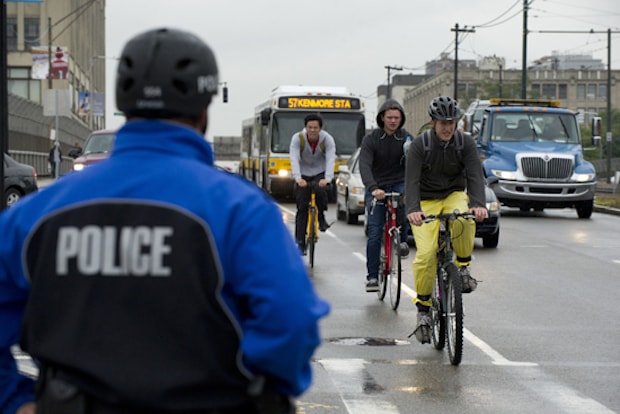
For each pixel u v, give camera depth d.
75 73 159.25
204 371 4.01
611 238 34.50
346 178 39.94
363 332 16.20
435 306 14.70
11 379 4.36
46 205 4.25
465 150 13.99
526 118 47.38
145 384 3.95
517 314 18.22
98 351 4.00
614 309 18.92
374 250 19.08
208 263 4.04
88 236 4.09
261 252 4.05
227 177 4.25
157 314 4.01
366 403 11.56
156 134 4.28
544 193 45.06
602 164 137.38
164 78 4.23
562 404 11.62
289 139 55.66
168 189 4.14
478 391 12.21
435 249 14.18
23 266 4.21
